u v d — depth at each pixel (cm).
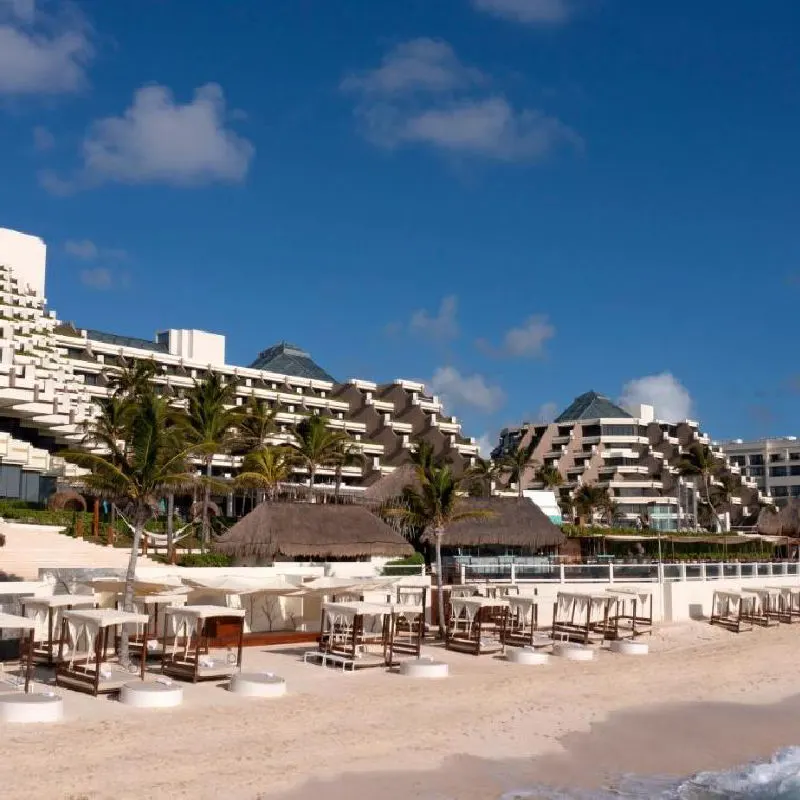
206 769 1761
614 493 13638
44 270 9738
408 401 11481
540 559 4756
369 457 10181
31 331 7100
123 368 8012
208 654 2819
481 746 2098
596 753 2133
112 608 2864
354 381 11194
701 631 4284
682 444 14888
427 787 1784
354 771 1838
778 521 7012
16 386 5375
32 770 1667
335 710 2302
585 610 4253
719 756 2194
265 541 3788
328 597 3256
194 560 4284
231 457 8088
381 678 2770
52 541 4303
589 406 15338
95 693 2233
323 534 3931
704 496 12531
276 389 10350
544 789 1845
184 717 2117
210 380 5609
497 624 3825
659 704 2694
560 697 2670
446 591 3866
